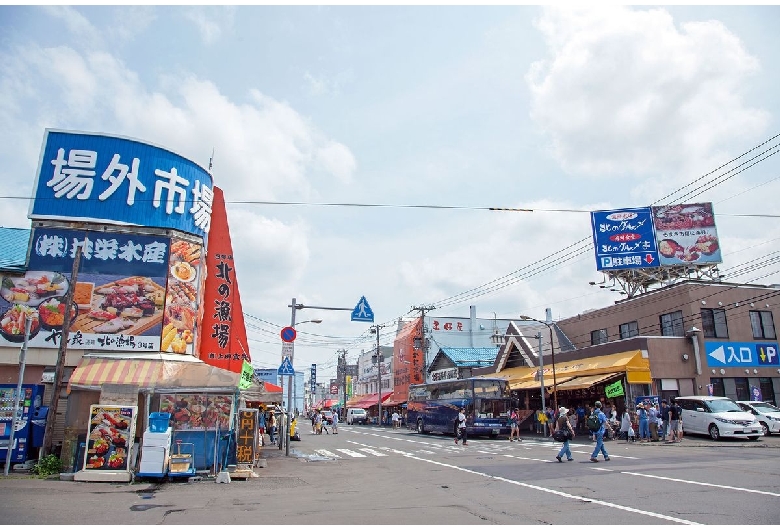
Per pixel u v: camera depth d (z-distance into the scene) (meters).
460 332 55.94
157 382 15.05
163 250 18.23
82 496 11.38
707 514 8.73
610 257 33.50
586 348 32.91
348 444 29.05
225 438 15.33
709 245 32.62
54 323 16.81
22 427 15.18
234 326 21.11
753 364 29.47
